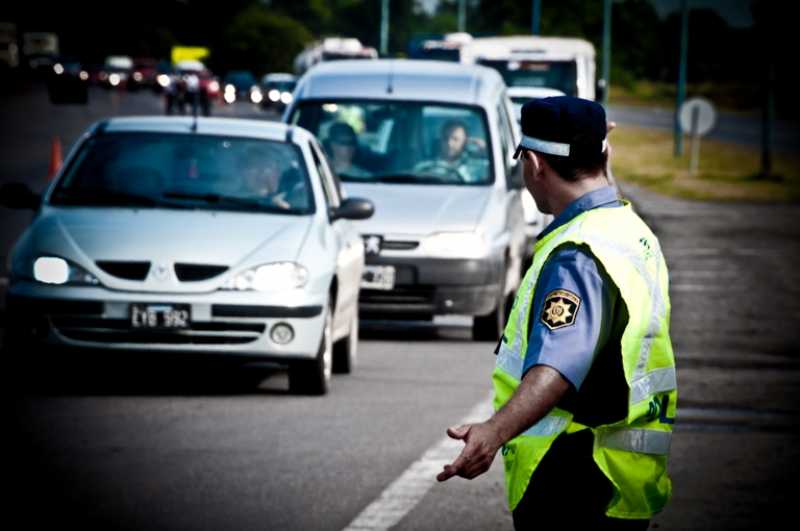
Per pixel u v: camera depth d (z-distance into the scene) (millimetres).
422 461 18797
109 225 23797
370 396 23609
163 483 17469
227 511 16250
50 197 25078
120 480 17609
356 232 27422
